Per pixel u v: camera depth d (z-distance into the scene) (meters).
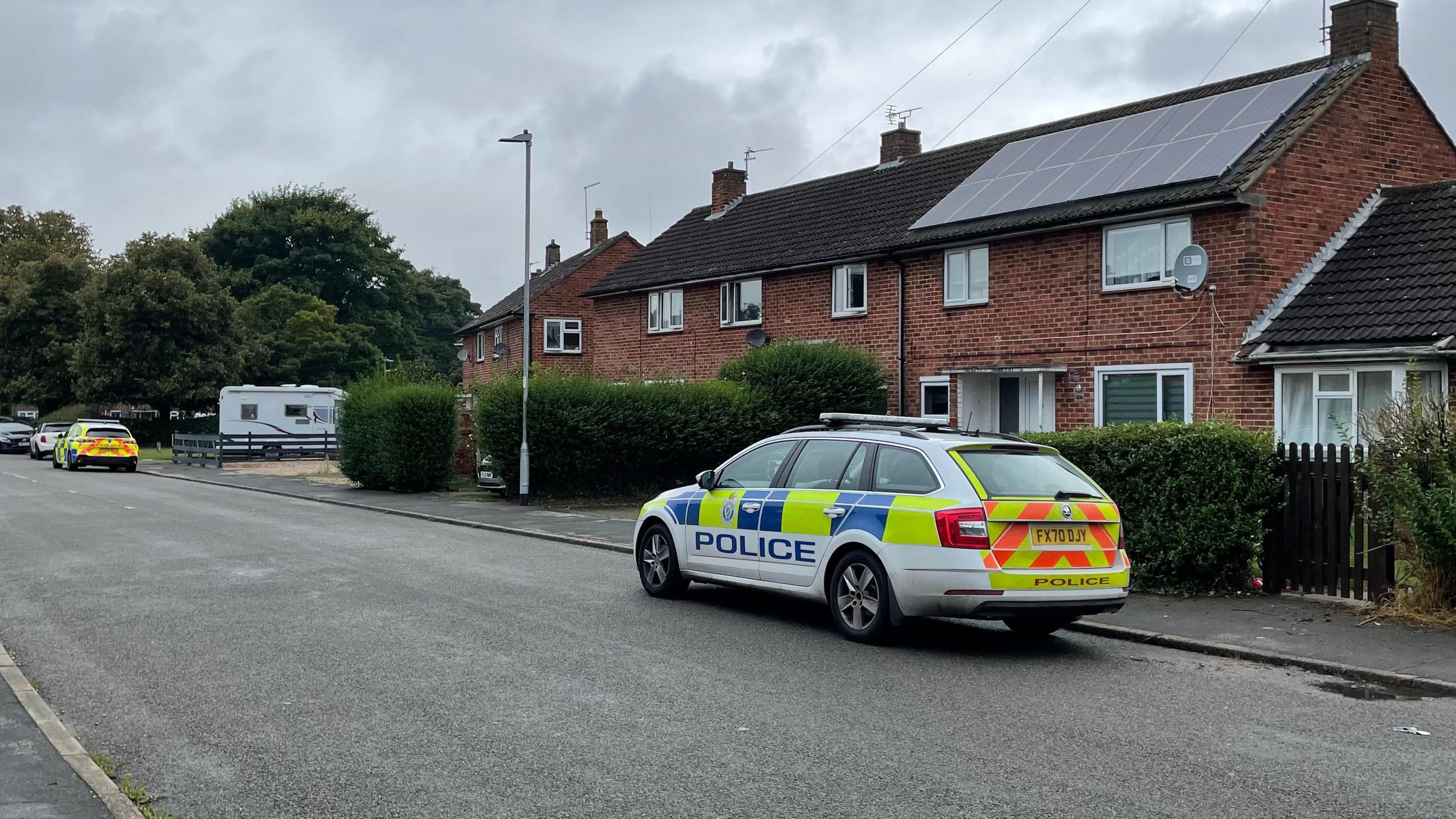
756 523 10.64
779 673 8.30
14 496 26.02
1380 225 20.14
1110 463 12.02
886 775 5.88
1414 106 21.61
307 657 8.61
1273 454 11.59
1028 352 22.94
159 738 6.49
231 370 56.03
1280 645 9.29
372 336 76.75
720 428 25.08
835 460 10.26
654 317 34.34
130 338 53.34
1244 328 19.14
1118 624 10.16
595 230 54.66
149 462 44.50
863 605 9.56
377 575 13.12
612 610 10.91
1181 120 22.86
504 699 7.37
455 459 29.16
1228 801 5.53
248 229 75.00
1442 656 8.84
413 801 5.44
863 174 32.50
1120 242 21.20
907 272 25.88
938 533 9.01
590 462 24.45
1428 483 10.18
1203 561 11.44
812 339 28.64
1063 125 27.58
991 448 9.58
